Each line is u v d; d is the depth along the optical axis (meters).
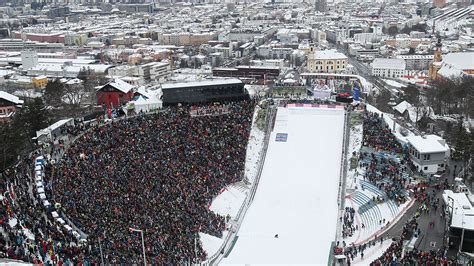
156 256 77.56
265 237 100.69
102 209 91.38
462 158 126.50
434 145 121.25
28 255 71.00
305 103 157.38
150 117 143.12
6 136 118.56
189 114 146.25
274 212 112.38
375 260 78.81
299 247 96.12
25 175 102.81
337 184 121.88
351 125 143.38
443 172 119.94
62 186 98.00
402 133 142.62
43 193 92.94
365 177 121.56
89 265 70.31
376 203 109.94
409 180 113.88
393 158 126.38
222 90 159.25
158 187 106.56
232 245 97.00
